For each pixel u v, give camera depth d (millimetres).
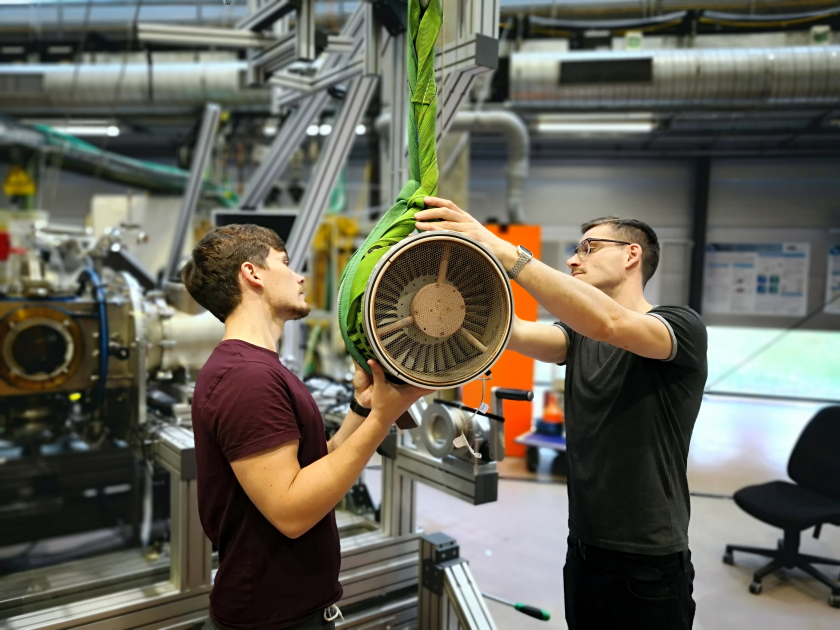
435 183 1021
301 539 1076
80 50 4543
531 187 7766
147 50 4352
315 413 1111
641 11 4230
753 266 7266
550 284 984
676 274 7512
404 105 2020
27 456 3188
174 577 1812
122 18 5262
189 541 1774
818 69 3781
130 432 2324
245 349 1059
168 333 2363
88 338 2342
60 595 1872
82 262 3693
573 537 1364
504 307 917
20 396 2580
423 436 1829
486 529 3264
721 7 4047
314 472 962
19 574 1994
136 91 4863
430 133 1009
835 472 2846
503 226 4445
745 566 2916
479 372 913
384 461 2084
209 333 2461
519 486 3930
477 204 7996
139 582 2000
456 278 919
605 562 1254
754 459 4605
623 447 1220
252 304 1112
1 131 4984
